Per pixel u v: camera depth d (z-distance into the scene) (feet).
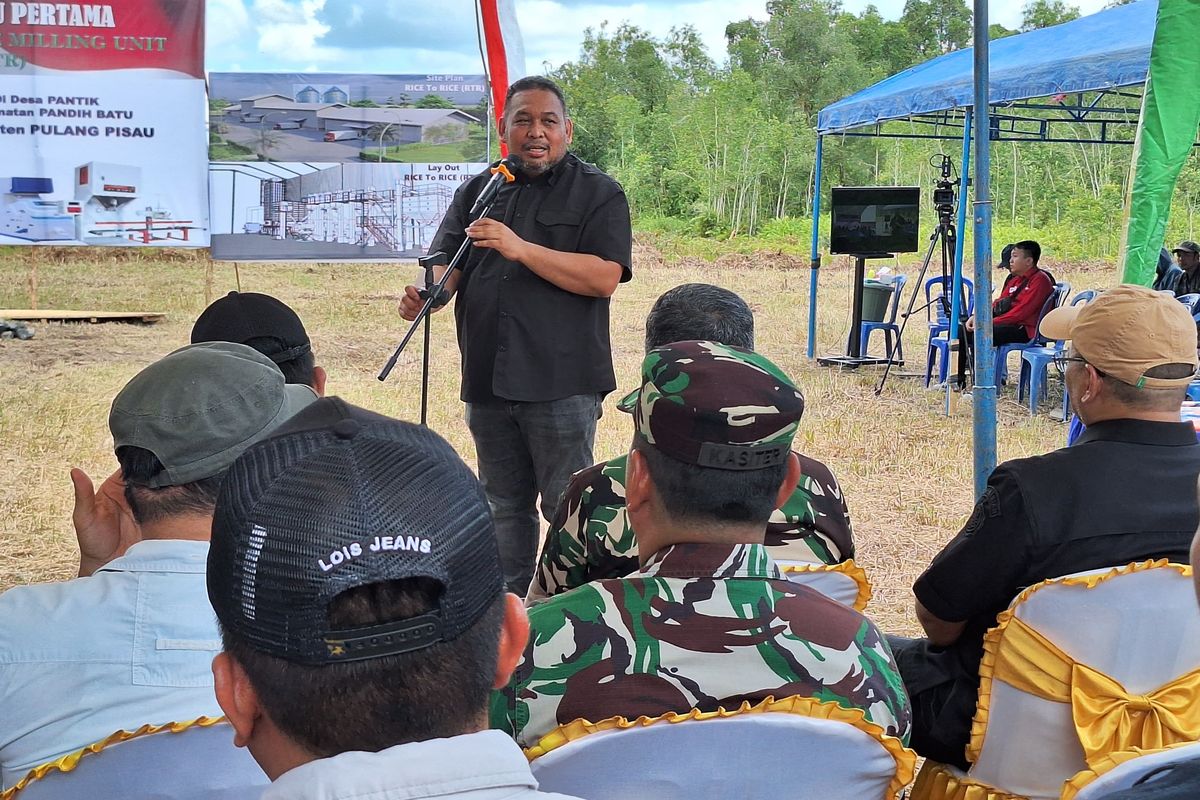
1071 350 6.35
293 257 24.36
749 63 105.29
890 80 35.04
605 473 6.69
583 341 11.09
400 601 2.25
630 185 83.41
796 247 73.46
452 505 2.36
